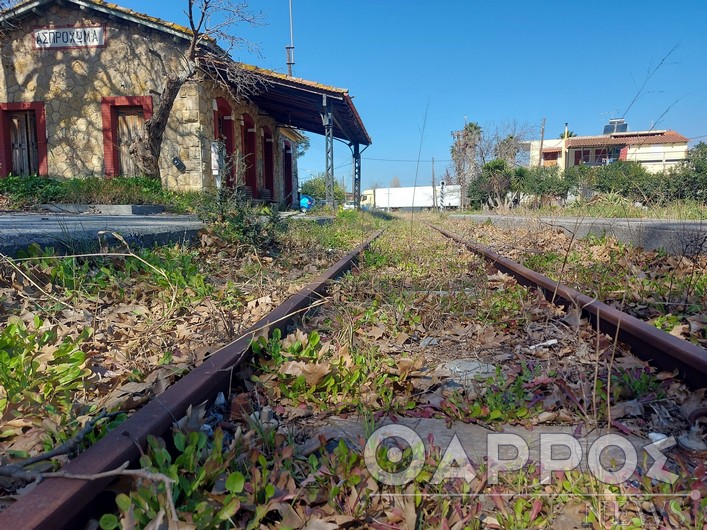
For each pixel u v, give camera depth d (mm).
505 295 4809
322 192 44562
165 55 15641
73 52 16000
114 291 4406
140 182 13172
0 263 4141
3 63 16281
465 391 2717
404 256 7930
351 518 1630
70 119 16125
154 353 3105
